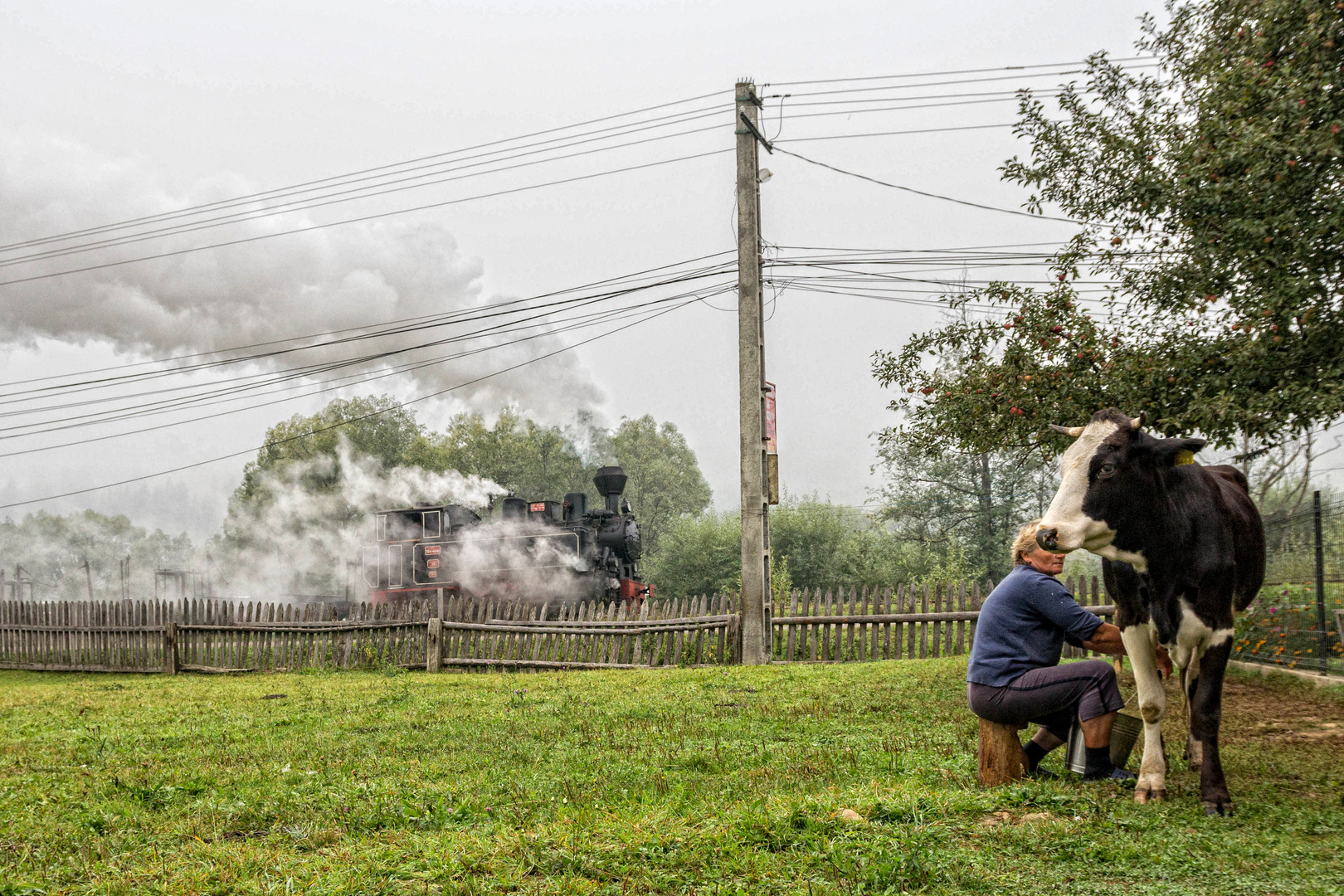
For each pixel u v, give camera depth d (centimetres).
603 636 1678
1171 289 898
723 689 1180
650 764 696
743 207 1747
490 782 652
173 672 1931
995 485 3866
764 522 1691
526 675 1555
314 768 739
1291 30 820
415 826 535
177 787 669
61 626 2083
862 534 4381
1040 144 985
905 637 1584
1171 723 766
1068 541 536
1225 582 544
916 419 1063
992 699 571
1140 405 866
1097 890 388
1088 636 566
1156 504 534
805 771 643
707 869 420
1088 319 923
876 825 468
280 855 478
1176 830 463
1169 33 945
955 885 396
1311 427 822
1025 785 545
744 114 1753
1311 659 1108
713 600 1691
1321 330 799
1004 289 985
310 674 1744
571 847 446
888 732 804
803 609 1667
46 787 705
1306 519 1303
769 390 1773
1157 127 932
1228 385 819
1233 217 827
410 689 1336
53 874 470
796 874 411
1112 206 945
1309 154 768
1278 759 636
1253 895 379
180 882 436
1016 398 943
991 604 588
